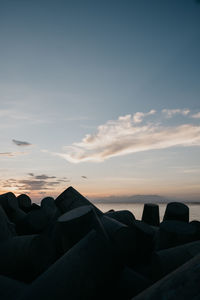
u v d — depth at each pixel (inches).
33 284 124.7
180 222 229.1
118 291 149.2
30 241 174.9
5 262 176.6
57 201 276.7
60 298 115.6
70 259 131.3
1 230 201.5
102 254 137.5
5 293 140.6
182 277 76.5
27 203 361.7
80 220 182.7
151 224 340.8
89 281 124.7
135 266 196.7
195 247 174.7
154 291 78.0
